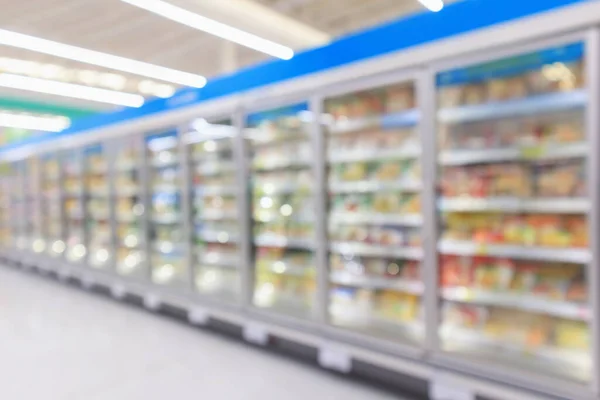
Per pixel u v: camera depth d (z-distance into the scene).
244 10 4.46
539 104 2.35
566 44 2.09
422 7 5.20
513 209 2.72
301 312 3.49
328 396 2.89
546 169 2.70
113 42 6.11
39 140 7.50
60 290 6.32
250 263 3.81
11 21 5.29
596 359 2.09
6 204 8.98
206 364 3.49
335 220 3.47
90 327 4.51
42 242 7.61
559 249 2.40
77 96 9.34
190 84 7.99
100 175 6.34
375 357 2.94
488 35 2.31
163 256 5.36
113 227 5.62
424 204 2.64
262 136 3.89
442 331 2.88
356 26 5.73
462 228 2.85
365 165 3.40
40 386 3.16
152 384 3.15
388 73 2.74
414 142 3.11
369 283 3.22
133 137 5.18
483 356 2.51
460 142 2.92
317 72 3.20
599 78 2.01
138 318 4.80
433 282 2.66
